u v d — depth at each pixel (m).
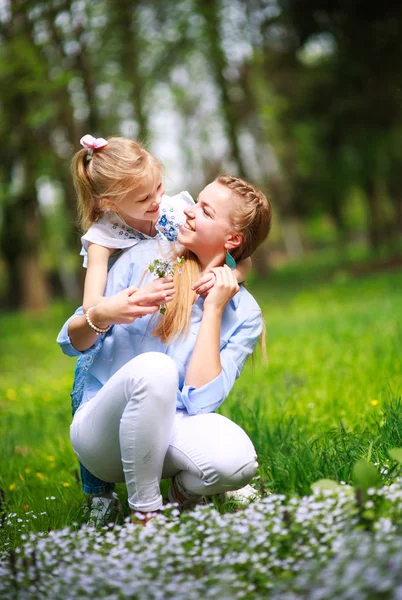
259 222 3.54
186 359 3.44
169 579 2.47
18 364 13.23
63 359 12.99
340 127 21.88
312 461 3.63
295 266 32.66
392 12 19.41
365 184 26.81
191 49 19.78
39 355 14.18
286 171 30.36
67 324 3.38
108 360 3.47
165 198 3.68
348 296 16.52
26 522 3.71
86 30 16.27
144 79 18.77
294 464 3.61
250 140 28.27
